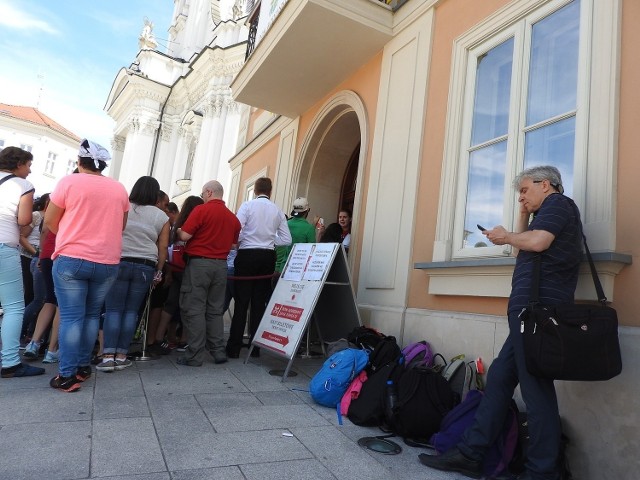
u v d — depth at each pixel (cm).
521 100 329
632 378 221
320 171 726
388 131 484
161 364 399
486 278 314
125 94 2842
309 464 221
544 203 229
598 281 223
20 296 333
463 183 371
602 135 262
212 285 417
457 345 327
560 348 196
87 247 304
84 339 315
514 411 245
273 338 400
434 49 443
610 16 271
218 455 221
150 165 2692
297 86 657
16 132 3716
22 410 258
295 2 501
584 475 233
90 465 200
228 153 1977
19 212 328
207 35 2798
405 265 411
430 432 262
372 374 311
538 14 328
